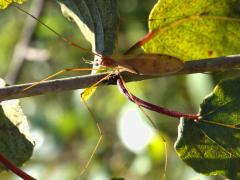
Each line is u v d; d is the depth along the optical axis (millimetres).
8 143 183
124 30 332
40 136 360
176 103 326
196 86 266
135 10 326
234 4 185
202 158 173
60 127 363
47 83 170
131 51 180
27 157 182
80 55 370
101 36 183
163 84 331
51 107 388
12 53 405
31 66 389
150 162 318
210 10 186
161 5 182
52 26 365
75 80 171
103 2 184
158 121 317
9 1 197
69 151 362
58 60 379
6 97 169
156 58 160
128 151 352
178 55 194
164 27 185
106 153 358
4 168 180
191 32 190
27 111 383
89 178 355
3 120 184
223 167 173
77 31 368
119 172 347
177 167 323
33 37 339
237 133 172
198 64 169
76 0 188
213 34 191
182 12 185
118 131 325
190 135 172
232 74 237
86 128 365
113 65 165
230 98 173
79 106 365
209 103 173
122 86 170
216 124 173
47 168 356
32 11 341
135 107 312
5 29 405
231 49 194
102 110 367
